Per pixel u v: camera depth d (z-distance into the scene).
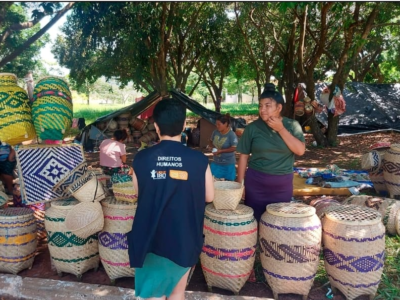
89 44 11.88
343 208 3.28
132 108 12.62
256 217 3.52
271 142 3.30
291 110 14.95
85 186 3.14
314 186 6.39
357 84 16.59
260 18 16.62
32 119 3.60
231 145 5.48
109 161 6.04
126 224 3.25
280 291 3.11
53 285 3.24
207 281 3.28
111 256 3.29
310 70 11.20
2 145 5.94
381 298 3.16
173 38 16.62
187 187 2.22
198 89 41.31
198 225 2.28
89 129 12.06
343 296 3.16
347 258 2.97
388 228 4.40
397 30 13.26
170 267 2.25
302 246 2.94
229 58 17.84
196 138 12.82
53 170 3.54
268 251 3.06
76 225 3.07
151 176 2.22
